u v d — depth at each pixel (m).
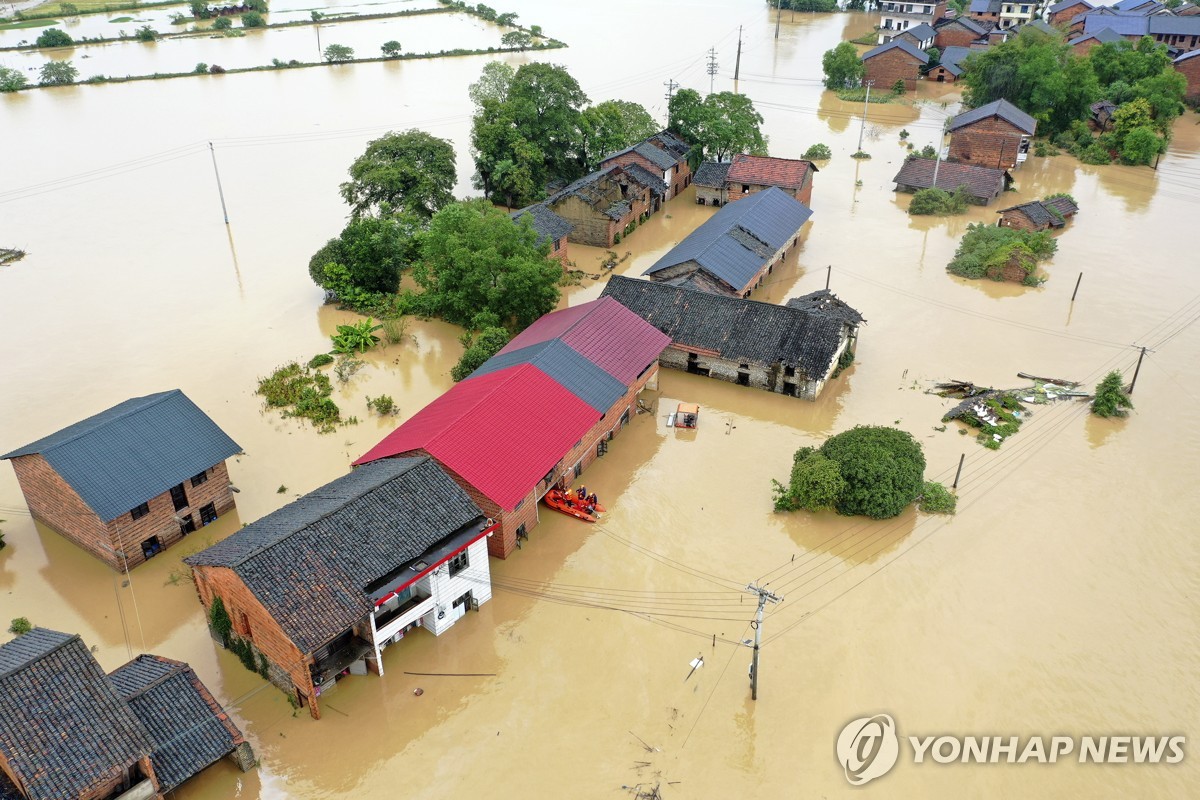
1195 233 89.31
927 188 98.25
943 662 41.38
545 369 54.41
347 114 129.88
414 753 37.50
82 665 32.84
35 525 50.62
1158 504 51.12
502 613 44.50
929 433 57.88
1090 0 184.62
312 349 68.69
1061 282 79.00
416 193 82.06
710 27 189.38
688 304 65.88
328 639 36.59
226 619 40.66
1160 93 116.12
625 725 38.66
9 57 161.00
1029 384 63.16
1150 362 65.75
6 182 103.69
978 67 121.06
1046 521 50.00
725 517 50.91
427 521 41.50
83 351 67.94
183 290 77.69
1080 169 108.81
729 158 106.94
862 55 152.62
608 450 57.00
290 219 92.94
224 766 36.84
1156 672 40.69
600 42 175.00
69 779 30.61
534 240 70.69
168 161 110.62
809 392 61.47
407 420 56.06
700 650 42.25
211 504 50.16
